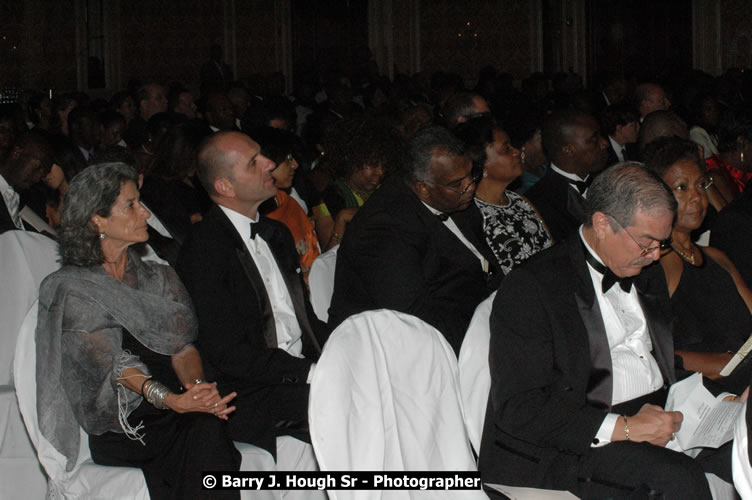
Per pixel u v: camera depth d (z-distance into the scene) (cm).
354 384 215
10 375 342
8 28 1127
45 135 431
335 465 208
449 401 235
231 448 275
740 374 319
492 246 389
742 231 372
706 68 1440
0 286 339
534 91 1151
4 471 332
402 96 1006
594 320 264
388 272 325
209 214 325
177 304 299
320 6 1467
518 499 248
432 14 1477
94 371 278
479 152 379
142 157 524
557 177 438
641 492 250
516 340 261
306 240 439
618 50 1477
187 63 1349
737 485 208
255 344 316
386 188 344
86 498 281
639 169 258
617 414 263
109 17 1257
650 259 259
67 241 283
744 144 501
